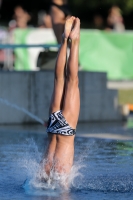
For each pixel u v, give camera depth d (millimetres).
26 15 54312
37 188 15977
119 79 45438
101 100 32406
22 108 30578
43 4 85938
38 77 30828
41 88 30875
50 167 16094
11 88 30328
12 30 44750
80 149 22422
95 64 44719
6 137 25469
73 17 15773
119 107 33188
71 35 15570
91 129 28688
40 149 22109
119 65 45344
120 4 79625
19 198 14820
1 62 46031
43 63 33594
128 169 18719
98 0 80688
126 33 45531
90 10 83062
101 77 32312
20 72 30531
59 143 16016
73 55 15688
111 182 16906
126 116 33344
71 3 80750
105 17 82750
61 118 15789
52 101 15961
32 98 30750
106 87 32531
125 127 29641
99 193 15594
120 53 45406
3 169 18453
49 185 16172
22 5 86875
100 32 44812
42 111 30969
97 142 24312
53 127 15914
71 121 15852
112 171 18391
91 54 44594
